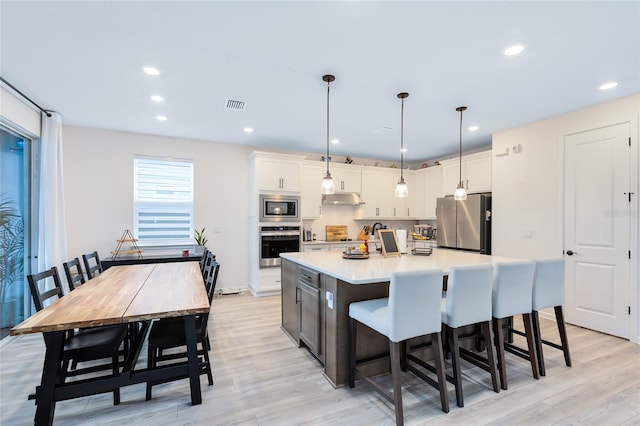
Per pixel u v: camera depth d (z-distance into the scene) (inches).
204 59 96.3
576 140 141.5
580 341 124.0
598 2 69.7
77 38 85.0
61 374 82.6
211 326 142.2
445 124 162.4
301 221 206.1
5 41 86.0
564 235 145.6
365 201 237.8
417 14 74.5
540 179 155.3
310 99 128.4
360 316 86.4
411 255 132.9
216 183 202.1
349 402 84.0
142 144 183.5
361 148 218.1
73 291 92.1
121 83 113.1
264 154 194.7
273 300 185.8
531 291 96.7
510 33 82.0
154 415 77.9
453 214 198.2
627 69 101.7
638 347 118.1
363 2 70.4
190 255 178.5
